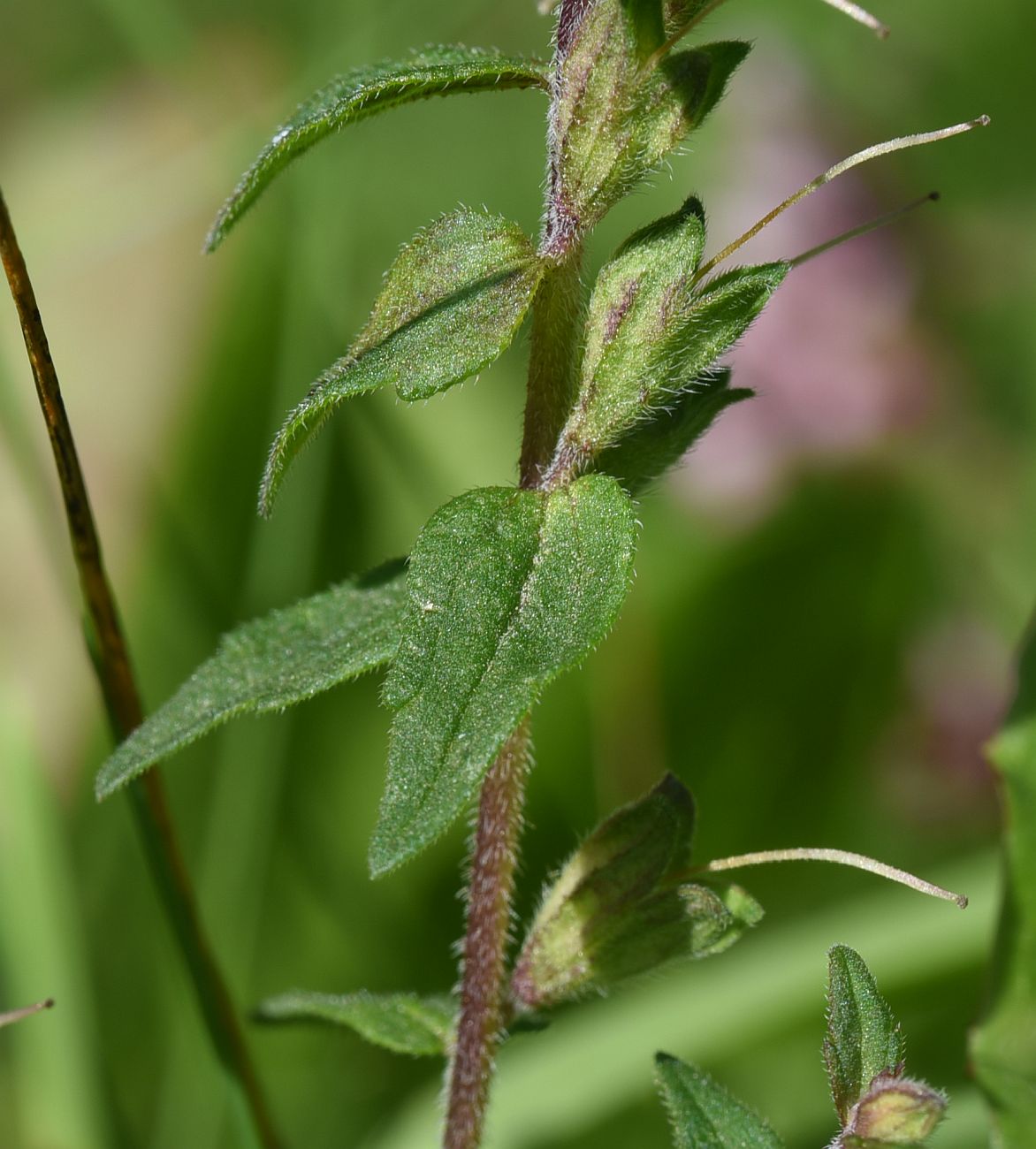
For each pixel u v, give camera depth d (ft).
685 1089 0.45
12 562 0.56
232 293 0.56
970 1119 0.50
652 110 0.44
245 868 0.53
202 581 0.55
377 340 0.44
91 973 0.54
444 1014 0.47
